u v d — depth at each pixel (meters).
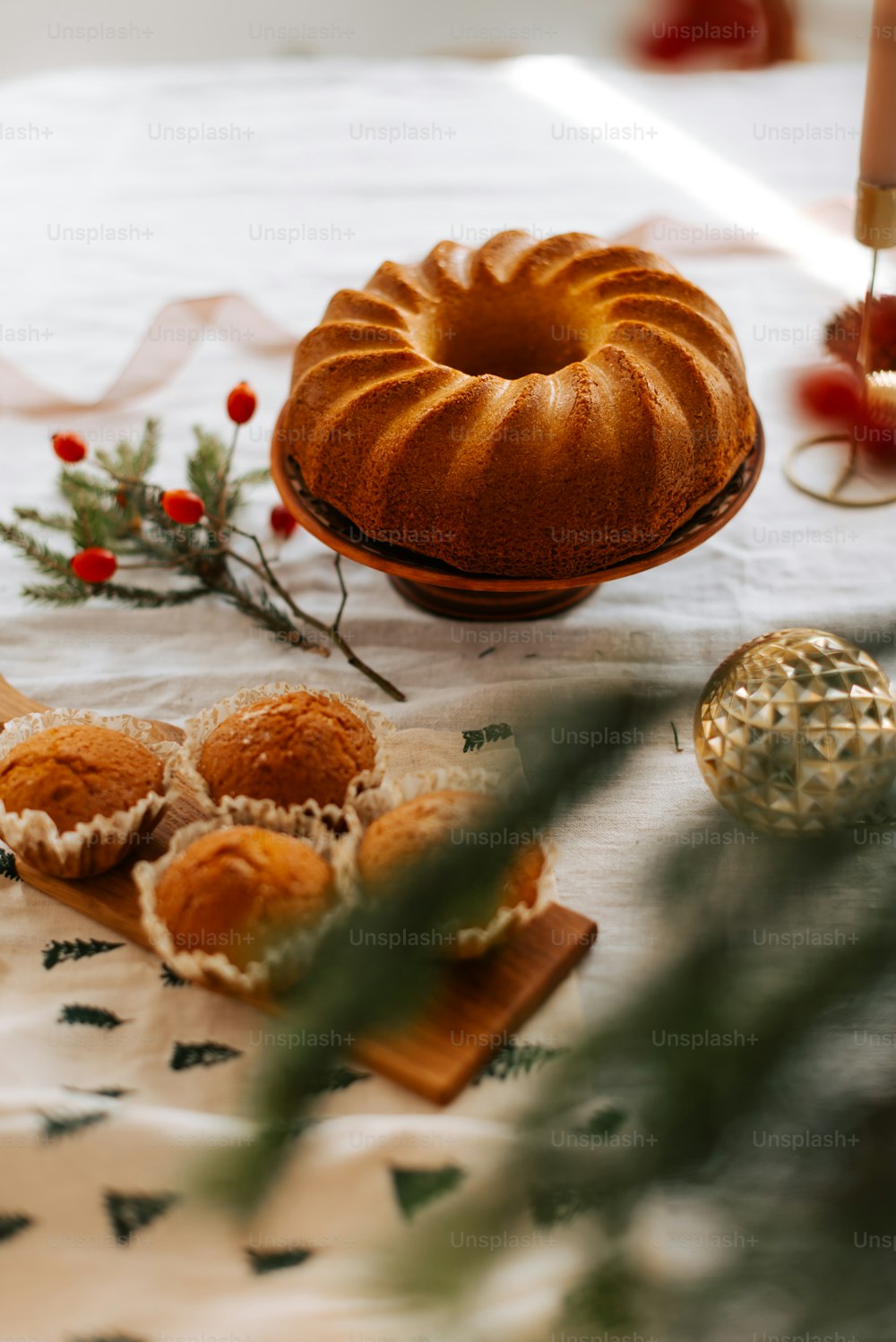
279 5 2.58
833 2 2.15
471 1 2.56
